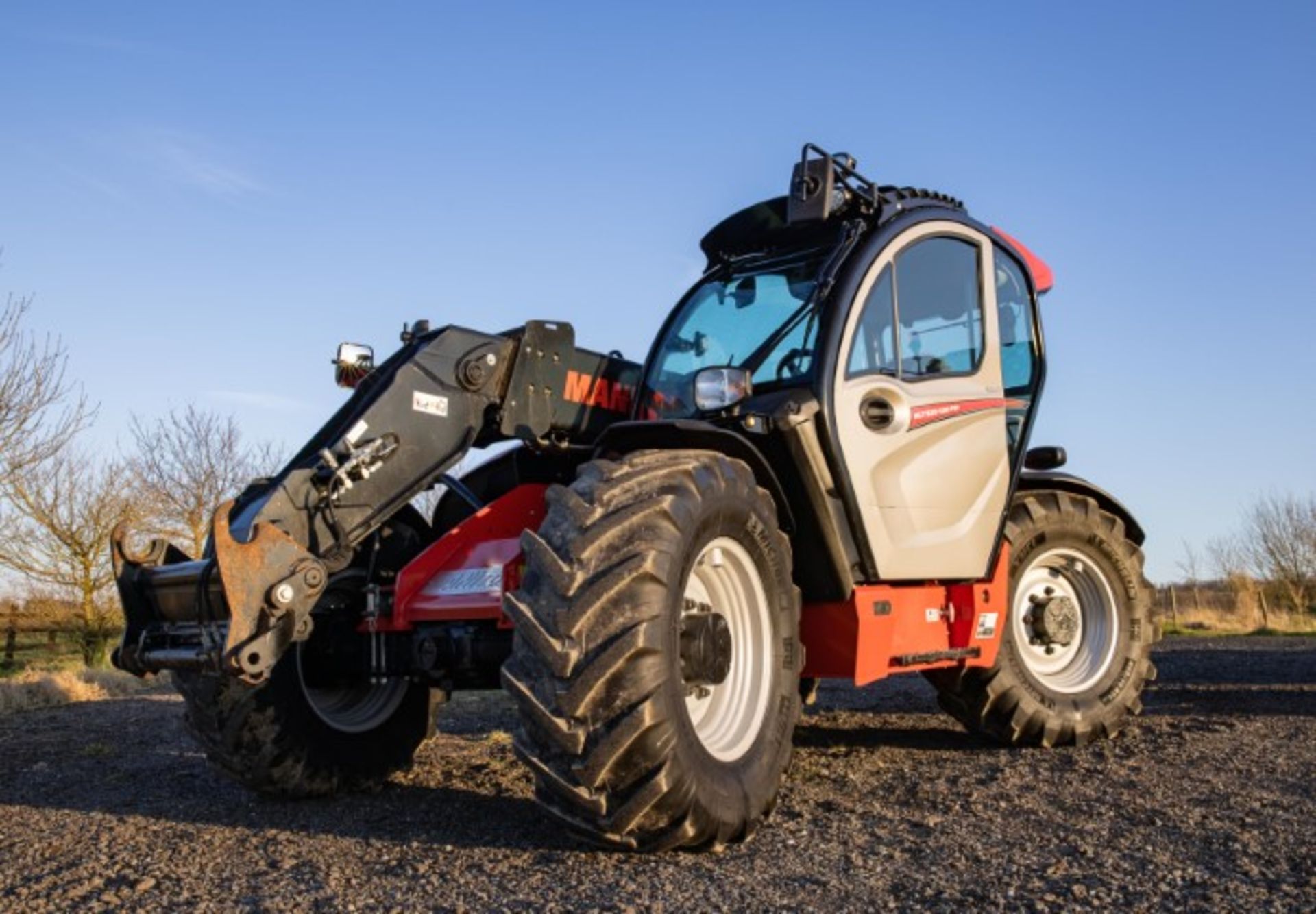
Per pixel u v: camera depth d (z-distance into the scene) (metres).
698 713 3.72
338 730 4.56
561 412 4.77
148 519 18.81
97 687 10.08
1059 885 2.95
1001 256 5.53
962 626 5.00
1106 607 5.83
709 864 3.25
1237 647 15.12
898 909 2.79
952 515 4.89
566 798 3.20
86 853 3.65
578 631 3.17
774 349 4.55
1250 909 2.70
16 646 19.34
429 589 4.30
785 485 4.25
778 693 3.86
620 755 3.12
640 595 3.21
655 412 4.82
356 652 4.56
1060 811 3.84
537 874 3.19
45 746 6.22
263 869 3.37
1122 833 3.48
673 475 3.53
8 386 13.27
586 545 3.27
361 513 4.11
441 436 4.37
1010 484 5.35
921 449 4.73
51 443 13.84
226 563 3.58
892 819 3.81
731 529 3.72
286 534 3.92
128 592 4.22
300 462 4.18
